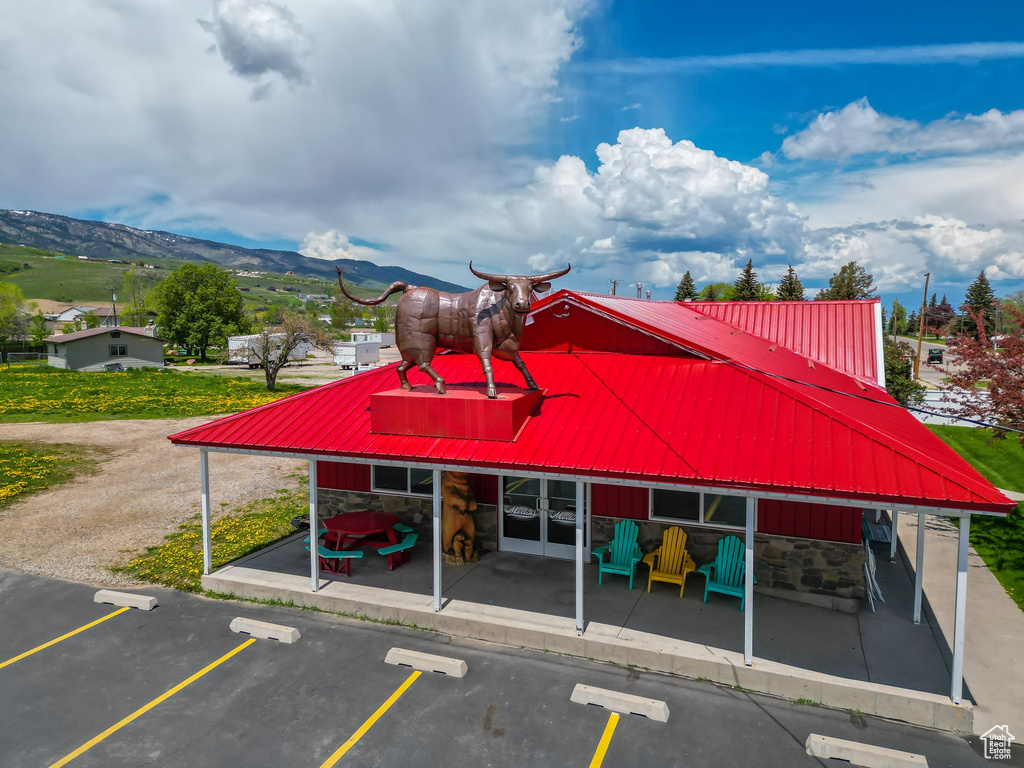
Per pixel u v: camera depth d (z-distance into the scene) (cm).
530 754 699
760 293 6444
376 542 1251
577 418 998
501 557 1222
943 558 1266
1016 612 1017
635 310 1395
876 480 746
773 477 779
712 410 954
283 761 693
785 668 818
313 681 850
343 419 1108
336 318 13125
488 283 1000
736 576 1016
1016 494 1748
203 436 1112
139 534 1462
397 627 1001
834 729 736
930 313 9794
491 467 905
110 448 2422
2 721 765
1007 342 1413
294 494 1819
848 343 1781
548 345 1284
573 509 1190
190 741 727
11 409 3162
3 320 7050
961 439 2450
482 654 915
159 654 924
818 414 897
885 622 962
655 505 1128
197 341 7281
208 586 1145
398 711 780
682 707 782
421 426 1003
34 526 1526
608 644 886
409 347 1034
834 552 1006
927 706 740
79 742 725
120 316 11081
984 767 666
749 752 698
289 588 1086
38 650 938
